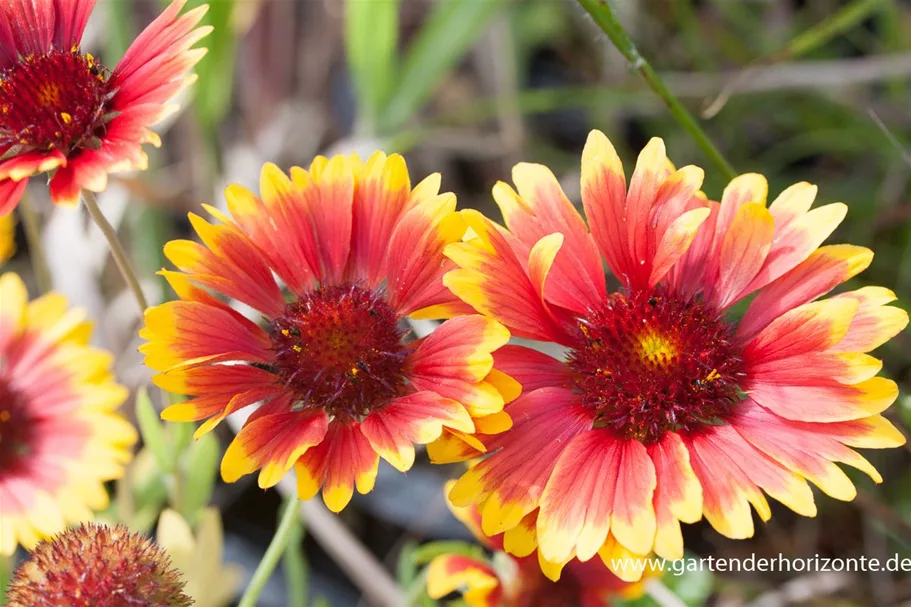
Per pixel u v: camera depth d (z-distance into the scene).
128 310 0.51
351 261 0.37
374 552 0.51
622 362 0.36
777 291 0.37
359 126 0.56
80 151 0.37
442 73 0.53
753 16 0.60
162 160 0.57
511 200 0.37
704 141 0.40
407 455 0.34
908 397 0.40
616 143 0.57
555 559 0.34
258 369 0.36
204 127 0.53
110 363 0.43
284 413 0.35
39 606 0.36
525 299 0.35
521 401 0.36
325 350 0.36
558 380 0.37
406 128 0.57
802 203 0.37
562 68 0.64
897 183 0.53
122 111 0.37
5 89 0.37
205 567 0.41
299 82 0.61
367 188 0.37
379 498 0.51
